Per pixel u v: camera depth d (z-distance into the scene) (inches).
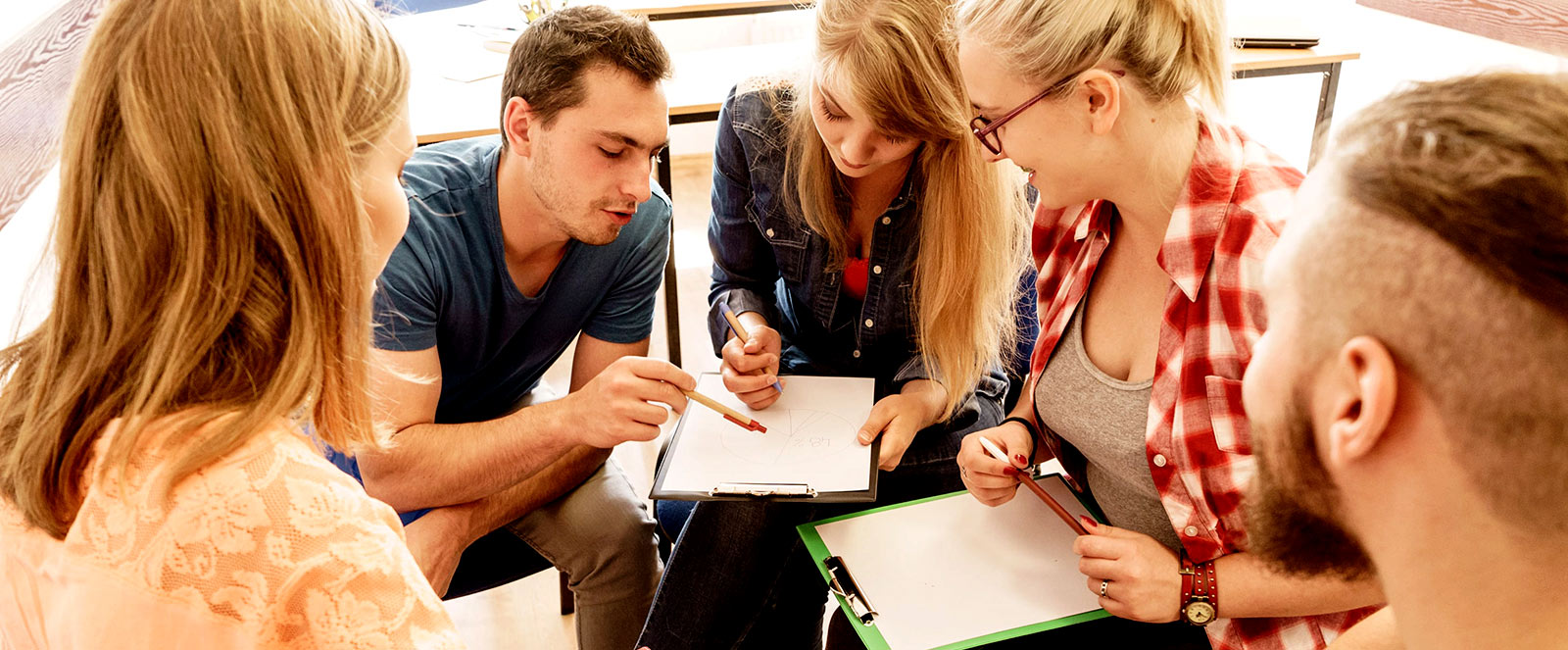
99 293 27.4
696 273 133.3
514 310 59.4
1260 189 43.1
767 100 61.8
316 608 27.5
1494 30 82.8
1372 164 17.3
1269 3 120.5
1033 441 54.6
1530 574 17.2
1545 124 15.5
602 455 63.5
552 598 83.9
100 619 26.9
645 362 54.5
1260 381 19.7
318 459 28.7
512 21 120.0
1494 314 15.6
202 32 26.2
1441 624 18.6
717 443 53.1
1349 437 17.8
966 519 51.1
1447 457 17.0
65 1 77.4
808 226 61.6
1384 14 104.8
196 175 26.4
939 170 55.7
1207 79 42.4
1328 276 17.7
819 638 63.8
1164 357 45.2
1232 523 44.6
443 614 29.5
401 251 53.9
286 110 26.9
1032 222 55.6
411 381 55.4
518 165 55.5
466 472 55.5
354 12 29.5
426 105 95.7
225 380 27.9
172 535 26.5
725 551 57.4
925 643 44.2
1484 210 15.5
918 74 50.1
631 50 52.6
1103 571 44.6
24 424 27.8
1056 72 41.0
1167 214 44.9
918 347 62.1
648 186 55.9
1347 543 20.6
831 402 56.6
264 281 27.8
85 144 26.7
